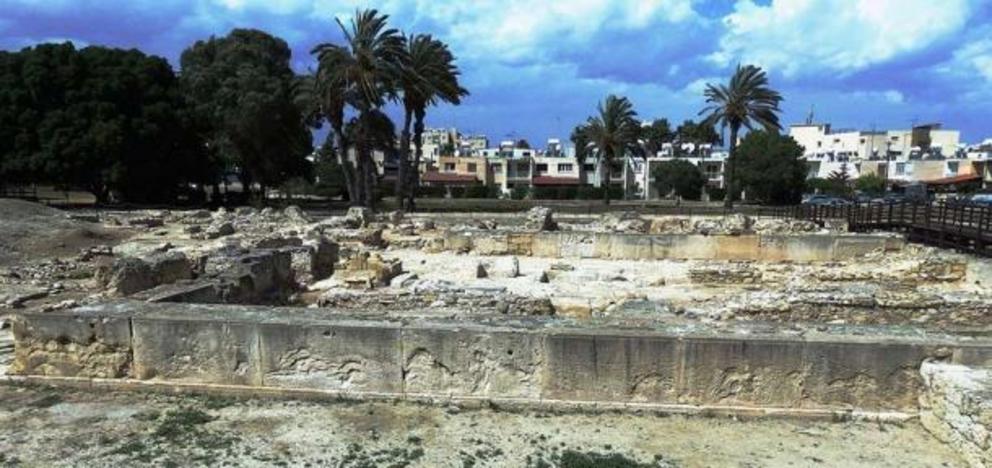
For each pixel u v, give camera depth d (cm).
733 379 711
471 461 613
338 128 4709
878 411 701
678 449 640
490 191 8306
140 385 788
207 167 5294
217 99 5169
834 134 12812
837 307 1102
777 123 5375
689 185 8469
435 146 13675
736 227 2461
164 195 5222
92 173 4534
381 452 632
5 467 603
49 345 806
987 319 1074
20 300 1329
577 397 731
